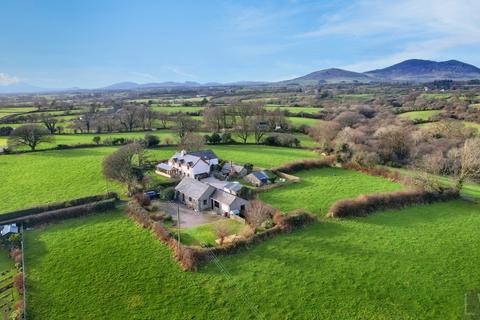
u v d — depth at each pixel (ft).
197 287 119.14
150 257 137.59
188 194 194.90
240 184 213.05
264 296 114.32
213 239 151.94
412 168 260.01
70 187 219.00
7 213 170.60
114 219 173.78
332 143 310.24
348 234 158.20
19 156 293.84
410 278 124.67
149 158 284.61
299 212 169.37
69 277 124.88
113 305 110.42
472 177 238.89
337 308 108.78
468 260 137.49
